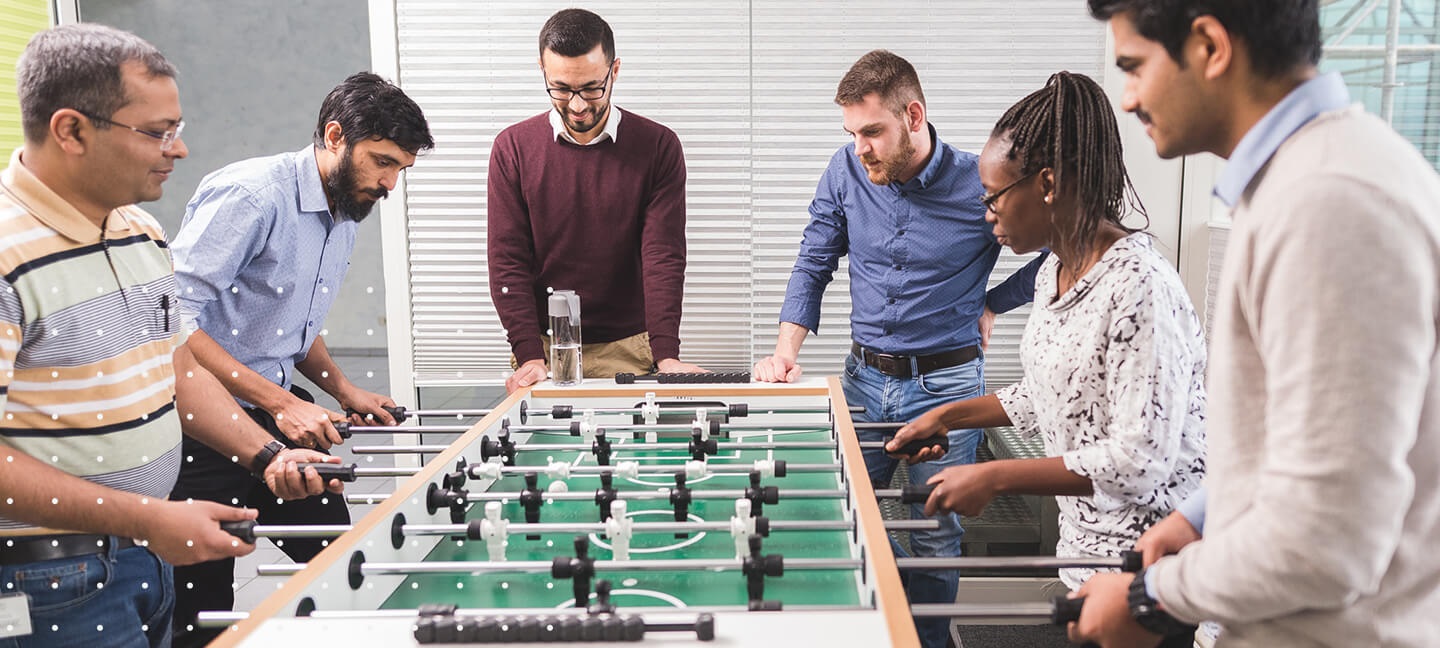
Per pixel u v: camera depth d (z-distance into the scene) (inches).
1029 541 127.4
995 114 130.1
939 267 103.7
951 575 105.8
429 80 133.0
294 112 288.7
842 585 58.0
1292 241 35.6
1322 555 35.3
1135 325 57.1
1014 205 63.9
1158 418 56.7
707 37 130.6
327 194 92.3
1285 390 35.9
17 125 127.3
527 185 112.5
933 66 129.3
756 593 53.1
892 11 128.3
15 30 126.2
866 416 110.6
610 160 112.0
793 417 91.8
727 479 77.7
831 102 131.8
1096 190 60.5
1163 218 125.0
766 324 139.7
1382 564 35.8
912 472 107.6
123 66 58.8
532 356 110.7
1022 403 75.5
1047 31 127.3
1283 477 35.9
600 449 78.8
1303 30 38.1
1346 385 34.3
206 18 283.6
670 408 90.8
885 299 106.6
